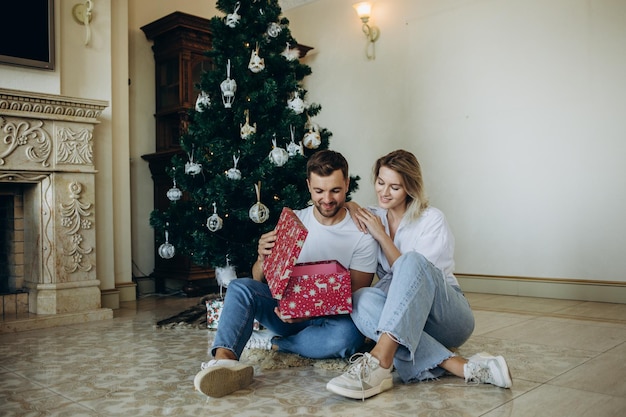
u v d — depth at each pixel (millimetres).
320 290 1731
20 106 3061
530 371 1912
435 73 4445
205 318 3066
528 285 3928
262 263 1965
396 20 4688
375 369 1613
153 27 4371
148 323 3072
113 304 3635
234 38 2811
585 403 1559
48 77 3279
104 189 3629
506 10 4043
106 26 3625
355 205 2004
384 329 1635
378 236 1904
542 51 3879
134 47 4441
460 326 1843
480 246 4199
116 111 3834
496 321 2963
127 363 2137
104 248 3623
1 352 2371
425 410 1507
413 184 1904
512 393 1652
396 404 1561
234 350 1770
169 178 4305
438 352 1746
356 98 4988
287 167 2639
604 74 3609
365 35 4902
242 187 2613
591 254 3676
